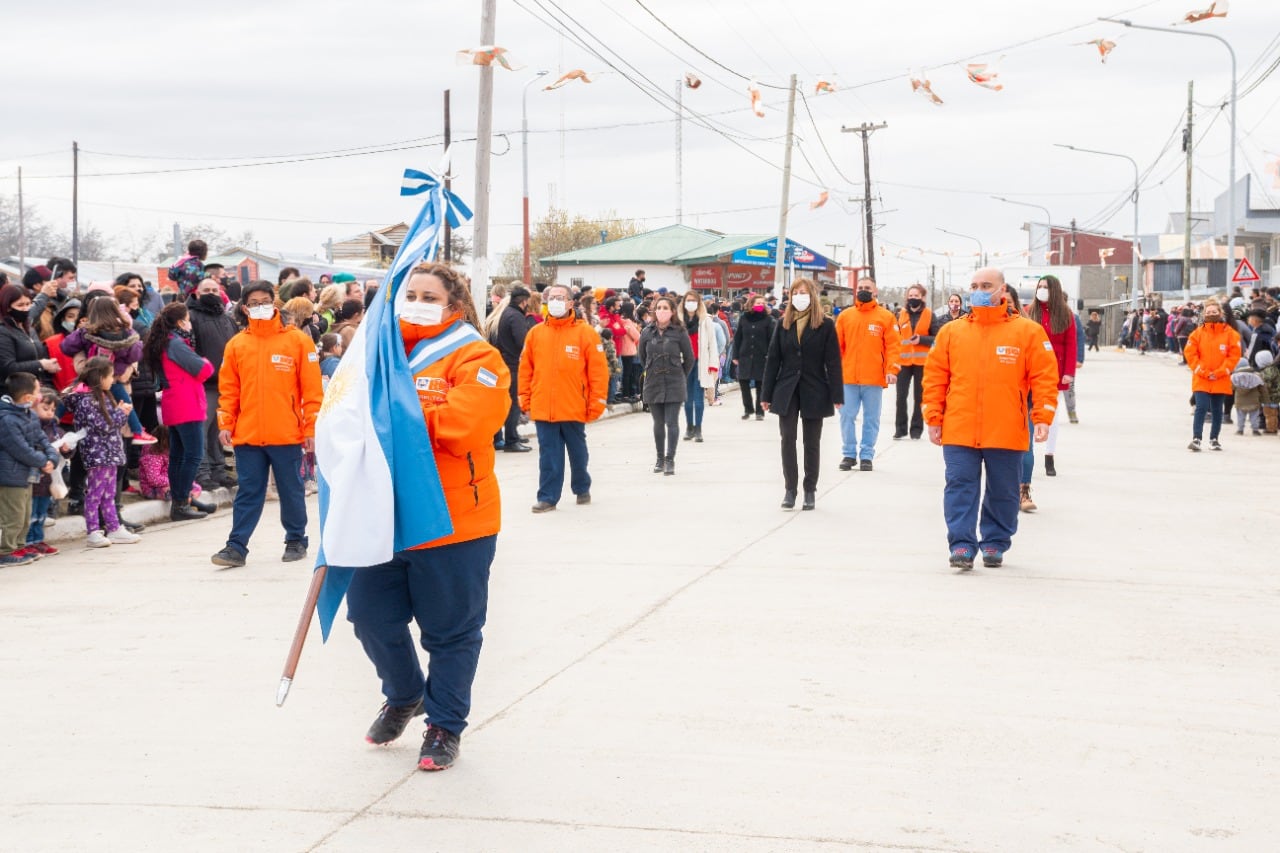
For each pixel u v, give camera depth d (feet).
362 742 16.89
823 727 17.12
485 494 15.49
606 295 70.59
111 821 14.33
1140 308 195.42
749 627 22.52
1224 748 16.33
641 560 28.86
